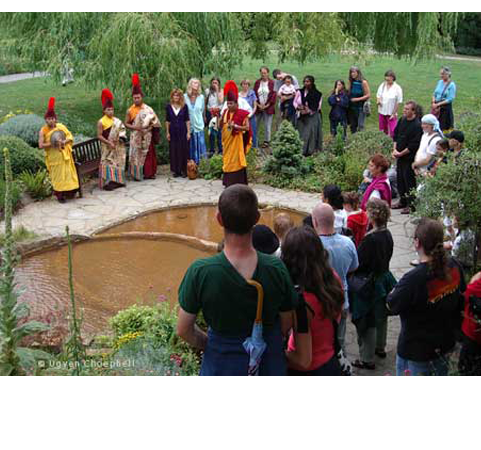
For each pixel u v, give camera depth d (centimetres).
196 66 1365
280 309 312
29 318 600
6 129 1263
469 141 787
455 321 416
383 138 1102
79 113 1730
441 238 392
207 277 292
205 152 1209
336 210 565
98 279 714
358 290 495
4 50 1459
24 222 903
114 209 973
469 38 3044
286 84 1312
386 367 520
